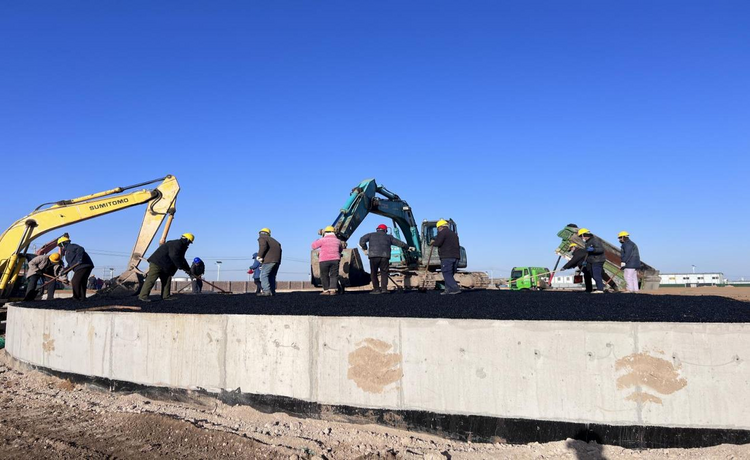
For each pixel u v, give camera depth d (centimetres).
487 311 697
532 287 2552
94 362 823
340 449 570
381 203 1633
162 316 760
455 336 608
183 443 577
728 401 534
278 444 582
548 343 578
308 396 661
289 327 678
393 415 625
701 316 625
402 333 628
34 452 548
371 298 934
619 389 557
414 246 1784
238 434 609
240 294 1290
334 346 654
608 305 736
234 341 707
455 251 992
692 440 538
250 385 693
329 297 996
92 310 871
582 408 565
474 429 594
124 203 1368
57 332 894
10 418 671
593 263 1083
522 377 584
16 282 1357
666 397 545
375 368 635
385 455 536
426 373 616
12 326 1073
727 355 537
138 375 771
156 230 1388
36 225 1309
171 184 1410
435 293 1088
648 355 552
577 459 528
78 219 1330
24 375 945
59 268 1389
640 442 548
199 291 1518
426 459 529
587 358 566
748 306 720
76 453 546
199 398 721
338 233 1439
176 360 743
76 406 724
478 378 598
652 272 1936
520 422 582
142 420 638
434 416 610
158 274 1076
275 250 1109
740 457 507
